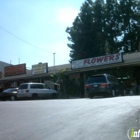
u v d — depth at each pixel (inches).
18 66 1492.4
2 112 434.6
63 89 1194.0
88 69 1101.7
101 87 729.0
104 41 1760.6
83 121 317.1
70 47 1748.3
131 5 1780.3
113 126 282.2
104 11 1772.9
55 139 256.2
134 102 434.9
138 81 1102.4
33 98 997.2
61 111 399.9
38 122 335.0
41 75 1339.8
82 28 1676.9
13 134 287.3
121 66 1019.9
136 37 1745.8
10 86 1641.2
